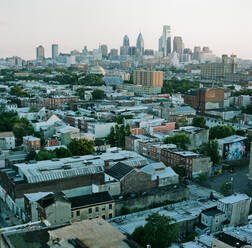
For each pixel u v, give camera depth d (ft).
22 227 249.75
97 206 384.06
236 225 377.30
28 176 433.89
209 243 310.65
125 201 409.90
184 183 524.93
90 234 208.74
